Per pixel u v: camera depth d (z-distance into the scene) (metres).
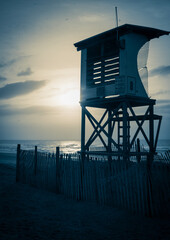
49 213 7.39
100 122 15.01
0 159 33.78
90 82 13.68
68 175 9.86
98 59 13.55
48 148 93.44
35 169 11.89
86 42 14.08
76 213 7.42
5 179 13.83
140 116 13.56
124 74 11.95
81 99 13.99
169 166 7.24
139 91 12.45
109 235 5.48
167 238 5.24
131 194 7.48
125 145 11.32
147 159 7.21
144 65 13.08
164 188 7.14
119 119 14.52
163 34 13.39
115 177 8.10
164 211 6.98
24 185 12.12
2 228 5.71
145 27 12.46
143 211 7.06
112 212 7.43
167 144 114.62
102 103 12.88
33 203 8.63
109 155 12.54
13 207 7.91
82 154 9.79
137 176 7.34
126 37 12.27
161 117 13.48
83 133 13.79
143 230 5.80
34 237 5.21
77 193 9.30
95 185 8.73
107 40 13.09
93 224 6.33
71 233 5.59
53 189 10.62
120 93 11.92
